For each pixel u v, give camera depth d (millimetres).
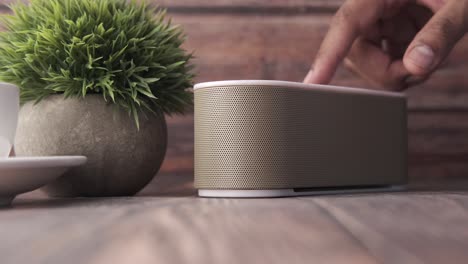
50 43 639
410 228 347
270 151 590
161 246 293
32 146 651
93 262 265
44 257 277
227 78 1085
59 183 654
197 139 620
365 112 700
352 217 396
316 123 634
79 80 635
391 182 732
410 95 1099
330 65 862
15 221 387
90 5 662
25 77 655
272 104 592
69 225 366
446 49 698
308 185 621
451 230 340
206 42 1083
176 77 711
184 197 620
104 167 650
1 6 1015
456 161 1098
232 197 591
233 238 313
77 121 639
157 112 700
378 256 272
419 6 937
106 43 646
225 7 1085
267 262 261
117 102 653
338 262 261
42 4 688
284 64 1094
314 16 1094
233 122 589
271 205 478
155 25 719
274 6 1090
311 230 338
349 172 673
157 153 693
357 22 862
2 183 488
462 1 700
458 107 1096
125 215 413
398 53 1002
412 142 1100
